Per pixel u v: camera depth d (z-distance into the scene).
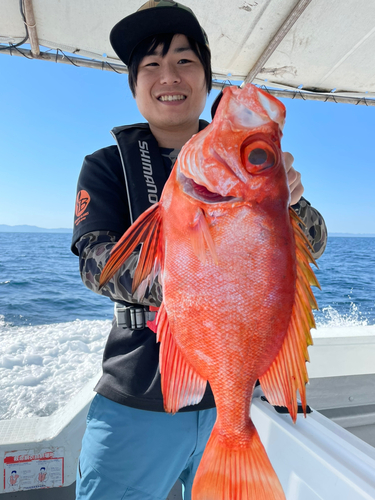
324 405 2.18
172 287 0.93
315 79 3.34
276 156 0.89
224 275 0.90
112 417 1.29
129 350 1.34
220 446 0.93
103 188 1.41
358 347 2.27
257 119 0.89
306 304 0.91
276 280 0.90
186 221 0.91
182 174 0.93
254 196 0.89
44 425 1.89
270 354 0.93
